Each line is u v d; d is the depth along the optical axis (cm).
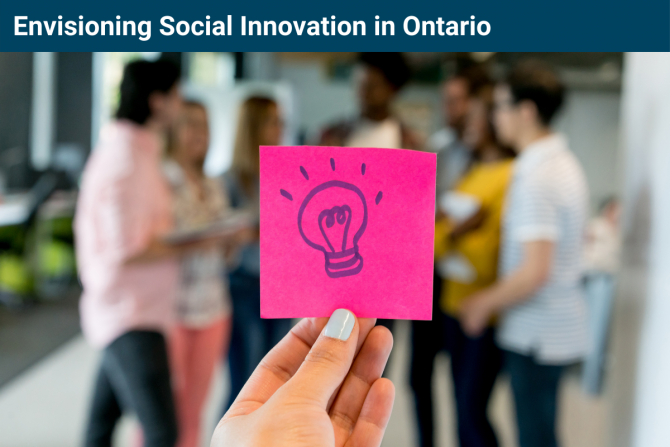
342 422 54
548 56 575
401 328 385
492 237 165
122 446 216
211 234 141
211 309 165
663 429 88
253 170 195
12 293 422
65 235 502
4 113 570
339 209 49
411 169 49
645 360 99
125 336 127
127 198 126
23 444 219
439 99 706
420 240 49
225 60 652
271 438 43
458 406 182
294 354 56
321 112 705
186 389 166
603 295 285
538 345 137
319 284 49
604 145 734
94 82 648
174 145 167
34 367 311
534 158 136
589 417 262
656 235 97
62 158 552
